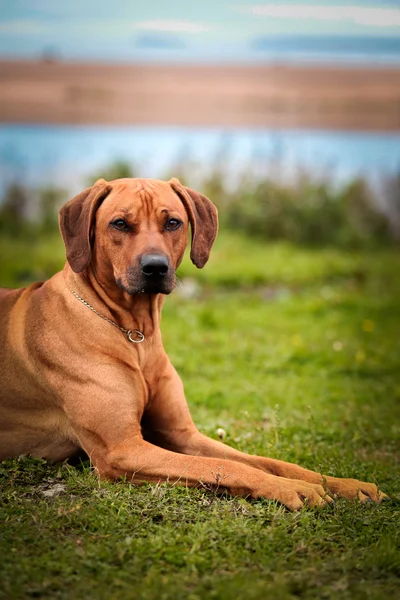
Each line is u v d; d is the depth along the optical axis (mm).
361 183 19328
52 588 4383
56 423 6070
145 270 5684
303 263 16031
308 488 5582
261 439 7109
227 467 5660
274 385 9250
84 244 5891
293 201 18594
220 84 23828
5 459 6160
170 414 6363
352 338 11492
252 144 22094
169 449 6453
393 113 23594
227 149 20250
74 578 4453
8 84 23672
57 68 24016
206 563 4664
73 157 21562
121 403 5867
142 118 23750
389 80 24562
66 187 19156
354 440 7379
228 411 8234
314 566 4699
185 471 5660
